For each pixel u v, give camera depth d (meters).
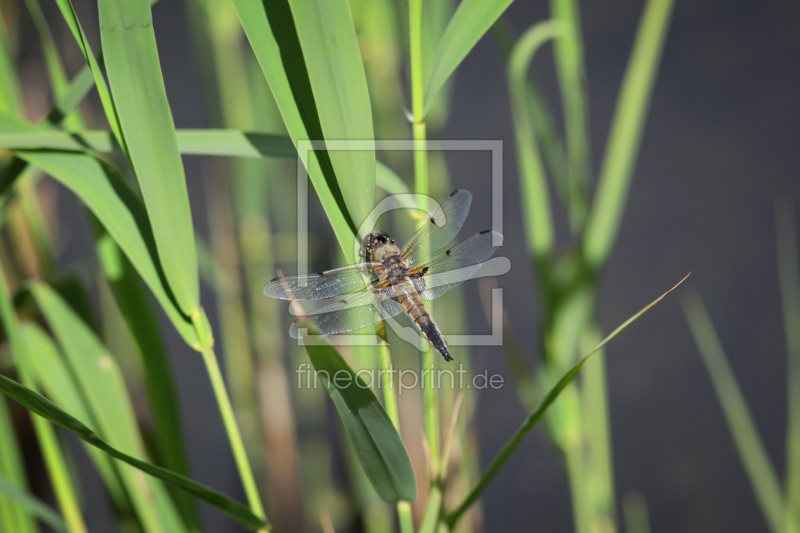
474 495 0.60
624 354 0.86
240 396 0.74
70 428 0.58
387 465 0.59
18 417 0.71
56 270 0.64
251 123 0.70
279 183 0.73
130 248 0.60
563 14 0.65
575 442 0.66
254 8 0.58
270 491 0.74
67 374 0.63
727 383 0.69
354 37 0.58
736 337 0.84
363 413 0.59
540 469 0.79
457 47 0.59
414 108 0.59
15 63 0.69
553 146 0.66
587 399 0.67
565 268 0.66
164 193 0.58
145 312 0.63
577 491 0.66
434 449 0.60
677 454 0.79
